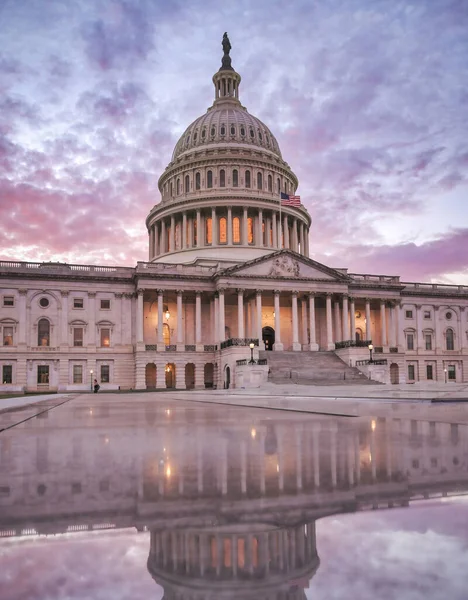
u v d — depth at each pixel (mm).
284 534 3828
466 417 16406
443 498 5012
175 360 91312
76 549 3537
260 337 91312
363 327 107688
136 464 7637
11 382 88188
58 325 91188
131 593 2760
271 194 118562
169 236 120625
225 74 139375
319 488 5621
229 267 95062
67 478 6488
